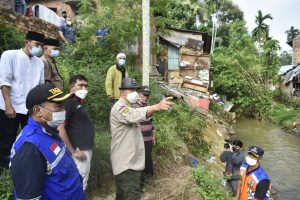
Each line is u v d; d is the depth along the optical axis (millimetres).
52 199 2510
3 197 3975
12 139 4309
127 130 4438
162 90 11938
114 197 5137
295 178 10977
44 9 10984
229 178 6906
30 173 2311
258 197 4508
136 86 4434
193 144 9414
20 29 8578
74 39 11688
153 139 5988
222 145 12703
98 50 10609
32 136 2432
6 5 8148
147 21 7668
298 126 18828
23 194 2289
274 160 13086
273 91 33094
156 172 6180
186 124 9383
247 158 4613
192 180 5945
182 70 20312
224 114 21234
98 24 11148
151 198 5402
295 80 30297
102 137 5902
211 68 24422
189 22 34531
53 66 5434
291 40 34562
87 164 4074
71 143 3998
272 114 23500
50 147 2484
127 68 10812
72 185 2629
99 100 7383
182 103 12289
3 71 4055
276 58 35625
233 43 34312
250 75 27719
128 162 4379
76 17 14633
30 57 4328
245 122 22656
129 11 11438
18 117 4270
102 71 9430
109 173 5414
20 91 4207
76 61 10031
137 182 4434
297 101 28391
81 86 4211
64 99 2602
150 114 4238
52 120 2582
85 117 4141
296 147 15211
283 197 9328
